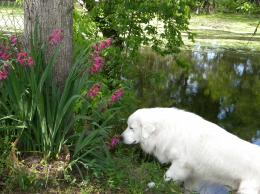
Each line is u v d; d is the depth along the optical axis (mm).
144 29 5426
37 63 2662
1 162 2525
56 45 2758
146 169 2904
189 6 5699
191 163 2979
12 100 2650
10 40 2750
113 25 5270
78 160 2727
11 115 2598
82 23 4484
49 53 2762
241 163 2850
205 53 9625
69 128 2742
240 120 5445
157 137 3090
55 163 2617
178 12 5285
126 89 4289
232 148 2887
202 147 2941
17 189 2459
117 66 4832
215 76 7699
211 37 12422
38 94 2553
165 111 3139
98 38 4324
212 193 3080
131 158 3066
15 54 2707
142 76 5918
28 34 2816
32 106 2605
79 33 4188
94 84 2947
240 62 9070
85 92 2857
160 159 3145
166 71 7301
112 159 2850
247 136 4902
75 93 2678
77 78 2711
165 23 5410
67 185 2562
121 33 5148
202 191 3078
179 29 5469
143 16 5223
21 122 2629
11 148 2605
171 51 5633
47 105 2635
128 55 5398
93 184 2621
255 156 2850
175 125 3041
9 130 2693
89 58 2859
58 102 2666
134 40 5168
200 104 6008
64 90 2607
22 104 2615
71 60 2891
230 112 5781
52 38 2645
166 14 5203
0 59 2598
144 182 2721
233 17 18594
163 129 3066
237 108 5957
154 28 5449
